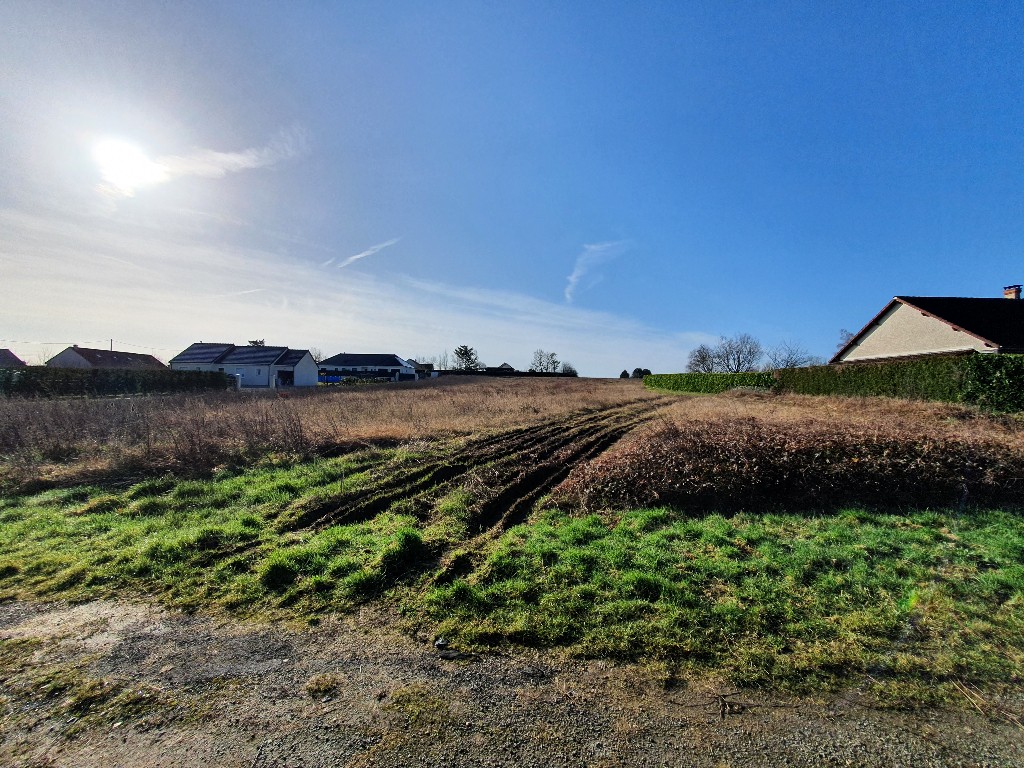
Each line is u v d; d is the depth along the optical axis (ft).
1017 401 35.99
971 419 32.76
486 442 33.19
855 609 11.13
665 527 16.76
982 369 39.22
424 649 10.15
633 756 7.15
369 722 7.94
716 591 12.08
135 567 14.35
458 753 7.23
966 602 11.30
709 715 8.04
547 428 39.75
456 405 52.54
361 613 11.76
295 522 18.19
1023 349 49.08
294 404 52.70
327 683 9.02
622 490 20.12
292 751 7.32
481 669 9.39
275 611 11.99
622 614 11.12
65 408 36.99
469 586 12.51
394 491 21.80
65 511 19.89
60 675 9.39
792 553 14.07
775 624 10.62
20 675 9.41
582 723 7.86
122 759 7.23
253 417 36.35
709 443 22.75
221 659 9.90
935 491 18.89
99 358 139.95
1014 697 8.34
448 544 15.89
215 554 15.31
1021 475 19.21
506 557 14.17
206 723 7.98
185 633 10.99
